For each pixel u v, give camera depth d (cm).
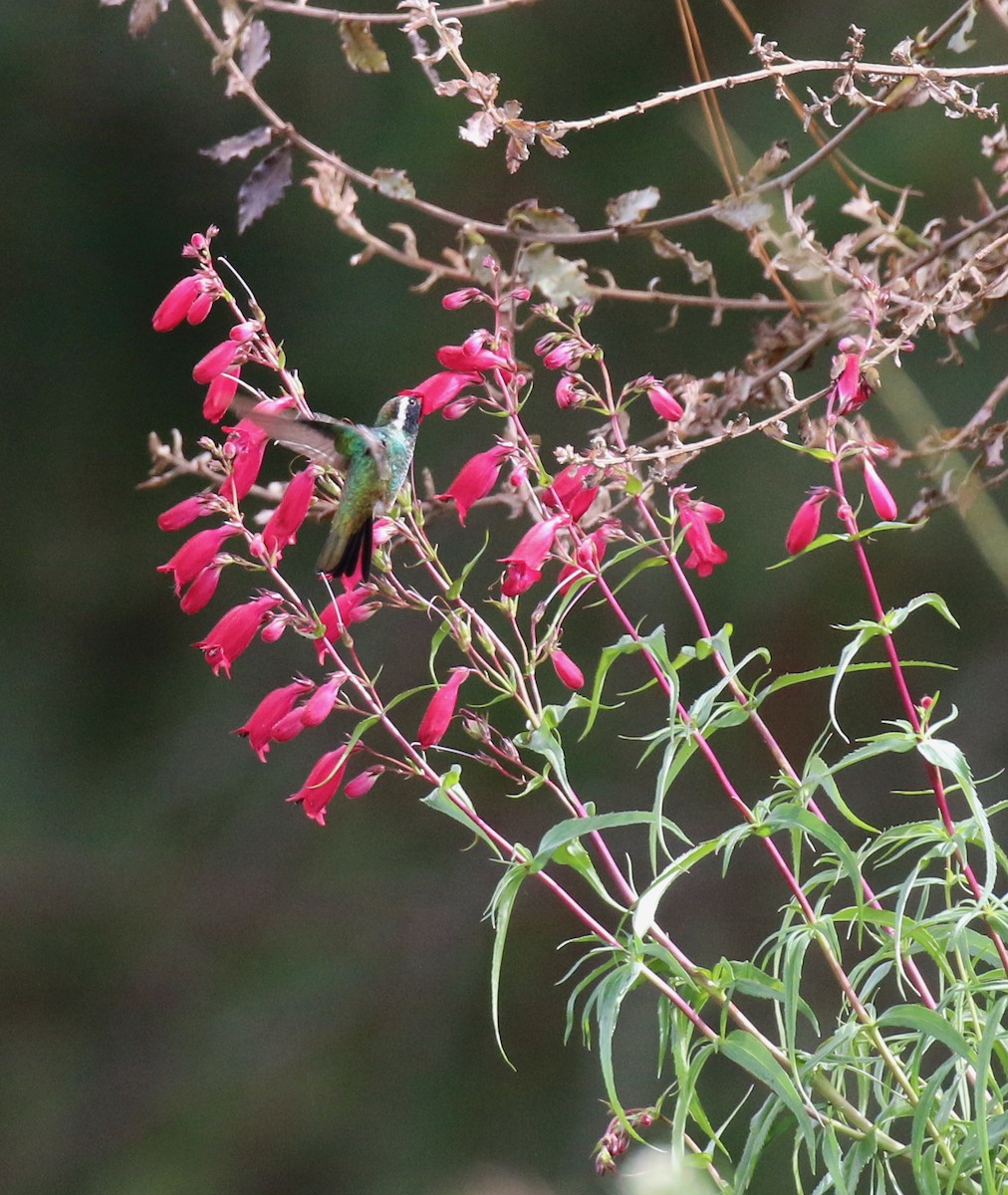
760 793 1281
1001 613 1240
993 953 412
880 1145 405
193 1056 1348
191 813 1451
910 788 1239
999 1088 404
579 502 443
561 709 427
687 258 557
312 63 1400
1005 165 565
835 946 421
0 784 1483
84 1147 1340
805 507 409
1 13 1489
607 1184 454
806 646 1273
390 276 1388
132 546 1538
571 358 439
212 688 1498
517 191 1339
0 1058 1373
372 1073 1316
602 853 427
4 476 1536
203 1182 1286
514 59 1346
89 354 1545
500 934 404
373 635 1400
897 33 1239
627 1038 1262
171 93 1479
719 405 549
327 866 1409
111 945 1402
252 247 1448
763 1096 1116
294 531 438
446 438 1339
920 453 550
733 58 1303
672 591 1293
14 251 1525
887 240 559
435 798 420
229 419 1071
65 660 1526
